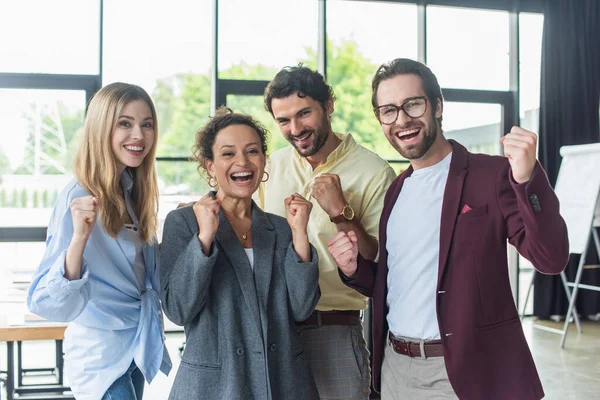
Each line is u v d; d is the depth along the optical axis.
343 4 6.10
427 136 1.78
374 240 2.10
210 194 1.80
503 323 1.71
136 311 1.92
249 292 1.70
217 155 1.75
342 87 6.07
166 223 1.75
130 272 1.91
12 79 5.46
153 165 2.03
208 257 1.59
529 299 6.86
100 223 1.85
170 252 1.70
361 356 2.15
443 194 1.79
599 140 6.70
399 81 1.78
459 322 1.69
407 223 1.84
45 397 3.67
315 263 1.73
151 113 1.96
